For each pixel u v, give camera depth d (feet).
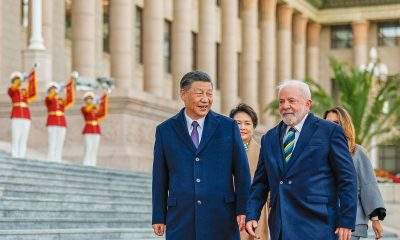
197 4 196.65
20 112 84.07
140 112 112.68
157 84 154.30
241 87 199.31
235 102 188.44
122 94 110.01
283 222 28.45
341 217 28.40
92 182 77.61
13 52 136.98
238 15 211.20
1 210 58.39
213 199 29.48
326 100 135.44
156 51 154.51
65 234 53.01
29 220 57.67
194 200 29.43
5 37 134.92
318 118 29.27
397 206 87.97
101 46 160.76
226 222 29.63
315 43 233.14
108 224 64.59
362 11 229.04
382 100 131.34
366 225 35.45
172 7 181.37
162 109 116.57
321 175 28.73
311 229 28.27
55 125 89.35
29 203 62.49
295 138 29.19
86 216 65.46
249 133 38.65
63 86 90.74
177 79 165.68
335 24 235.40
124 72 144.87
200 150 29.66
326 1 231.50
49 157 89.66
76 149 109.19
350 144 35.32
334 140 28.81
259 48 211.41
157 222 30.32
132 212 69.82
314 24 232.73
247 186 29.86
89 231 54.90
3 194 63.93
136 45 173.78
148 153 114.11
